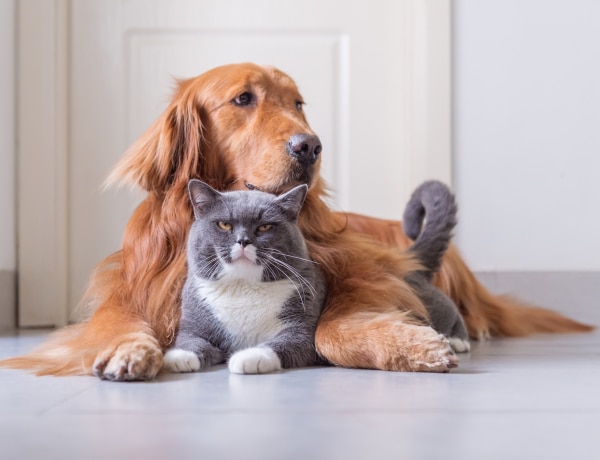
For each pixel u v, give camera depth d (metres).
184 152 1.90
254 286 1.69
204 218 1.70
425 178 3.31
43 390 1.42
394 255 2.00
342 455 0.94
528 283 3.32
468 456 0.94
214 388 1.42
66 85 3.38
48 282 3.33
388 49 3.39
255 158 1.83
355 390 1.39
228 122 1.88
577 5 3.34
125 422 1.13
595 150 3.34
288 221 1.71
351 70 3.40
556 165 3.35
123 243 1.94
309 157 1.81
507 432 1.06
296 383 1.47
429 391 1.38
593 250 3.34
